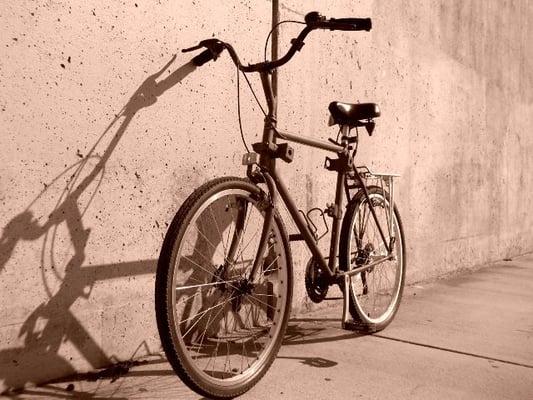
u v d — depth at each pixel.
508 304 3.47
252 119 2.59
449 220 4.52
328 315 2.96
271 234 1.98
